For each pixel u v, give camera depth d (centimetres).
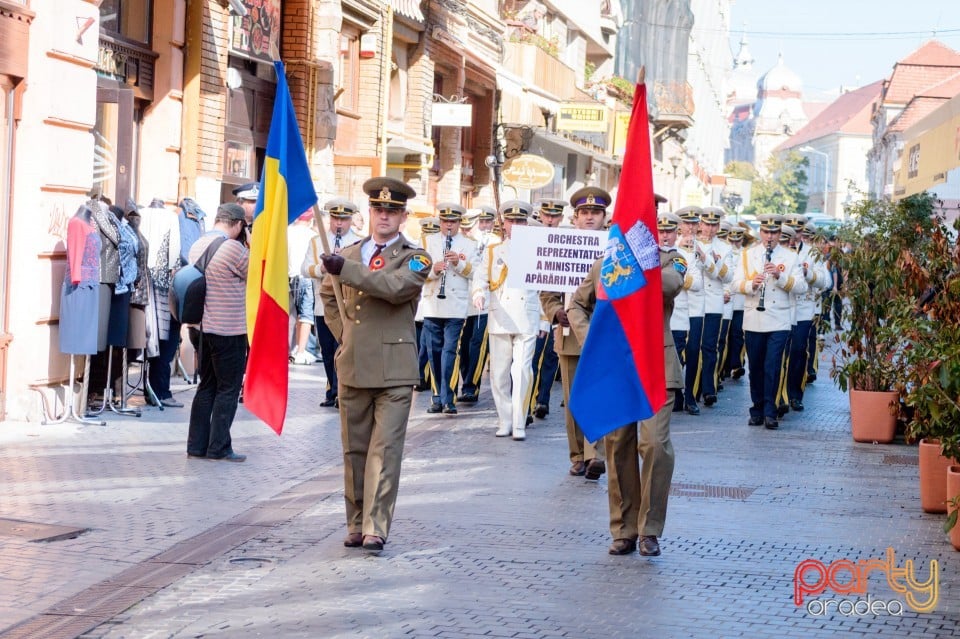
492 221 1720
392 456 794
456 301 1447
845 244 1538
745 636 636
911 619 673
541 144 3784
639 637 631
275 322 795
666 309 827
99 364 1316
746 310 1441
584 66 4528
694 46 7769
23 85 1189
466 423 1390
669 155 6347
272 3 1928
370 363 788
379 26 2342
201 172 1711
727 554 809
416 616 659
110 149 1402
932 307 978
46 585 698
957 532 831
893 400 1260
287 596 692
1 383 1195
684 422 1465
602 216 1113
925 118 1575
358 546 804
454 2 2714
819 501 994
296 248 1877
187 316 1071
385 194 795
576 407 792
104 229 1228
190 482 988
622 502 806
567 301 1104
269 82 1978
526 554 796
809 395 1823
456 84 2845
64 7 1218
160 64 1634
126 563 750
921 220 1383
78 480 975
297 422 1320
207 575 730
